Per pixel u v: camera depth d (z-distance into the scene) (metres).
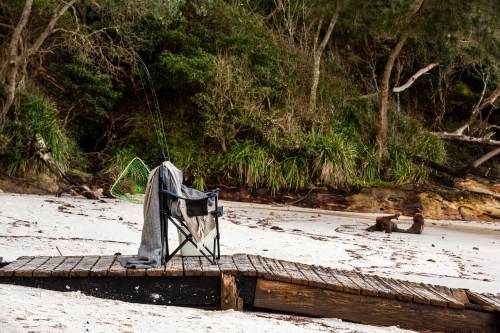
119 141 27.80
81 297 8.02
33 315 6.34
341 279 9.02
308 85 30.20
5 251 11.02
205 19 29.47
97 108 26.53
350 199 26.28
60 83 26.78
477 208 26.44
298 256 13.23
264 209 23.98
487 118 33.97
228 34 29.98
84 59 25.06
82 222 15.32
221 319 7.54
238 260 9.44
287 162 26.80
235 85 27.67
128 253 11.76
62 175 21.97
